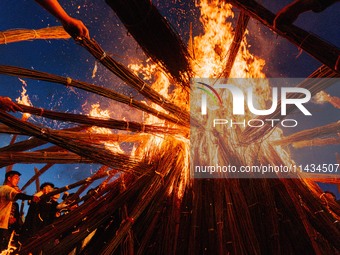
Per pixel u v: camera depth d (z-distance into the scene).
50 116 4.11
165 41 3.51
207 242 4.38
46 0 2.56
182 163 4.83
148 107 4.41
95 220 4.52
